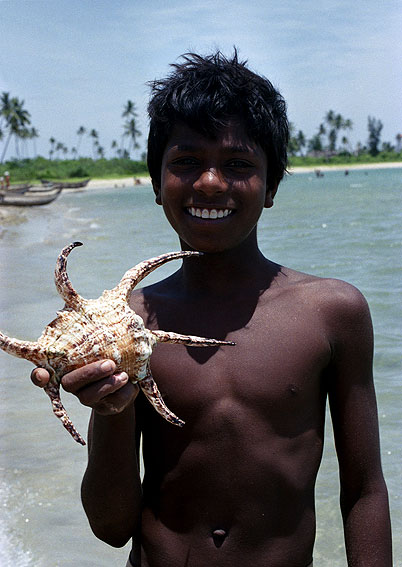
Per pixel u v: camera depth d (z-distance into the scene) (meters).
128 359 1.38
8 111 78.25
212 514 1.68
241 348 1.73
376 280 8.71
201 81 1.69
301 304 1.79
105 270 10.12
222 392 1.70
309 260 10.69
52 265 11.02
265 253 11.70
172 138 1.74
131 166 88.19
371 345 1.83
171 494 1.72
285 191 42.88
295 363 1.72
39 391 5.09
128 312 1.41
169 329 1.80
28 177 75.94
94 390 1.32
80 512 3.52
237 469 1.67
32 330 6.51
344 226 16.47
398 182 53.34
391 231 14.80
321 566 3.06
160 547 1.71
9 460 4.01
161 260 1.51
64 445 4.20
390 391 4.74
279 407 1.69
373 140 120.62
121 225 19.84
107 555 3.18
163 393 1.74
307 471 1.72
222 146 1.66
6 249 13.58
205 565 1.67
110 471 1.63
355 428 1.78
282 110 1.84
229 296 1.81
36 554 3.17
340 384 1.79
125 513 1.69
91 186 72.62
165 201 1.75
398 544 3.16
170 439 1.73
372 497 1.77
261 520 1.67
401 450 3.90
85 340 1.34
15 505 3.55
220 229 1.68
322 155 118.62
